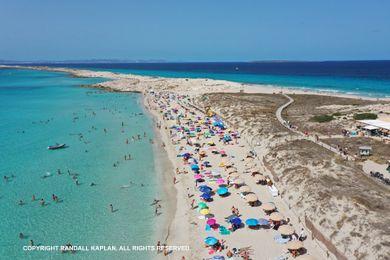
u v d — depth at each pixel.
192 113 89.12
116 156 56.97
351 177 39.38
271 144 55.06
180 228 34.72
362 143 54.56
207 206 37.66
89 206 39.66
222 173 47.62
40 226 35.50
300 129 64.56
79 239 33.19
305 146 51.69
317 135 60.09
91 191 43.66
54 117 89.75
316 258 28.66
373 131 59.78
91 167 52.00
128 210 38.69
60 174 49.31
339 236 29.53
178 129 71.94
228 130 68.06
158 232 34.25
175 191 43.06
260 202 38.69
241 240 31.91
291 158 46.34
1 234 34.00
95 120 85.62
